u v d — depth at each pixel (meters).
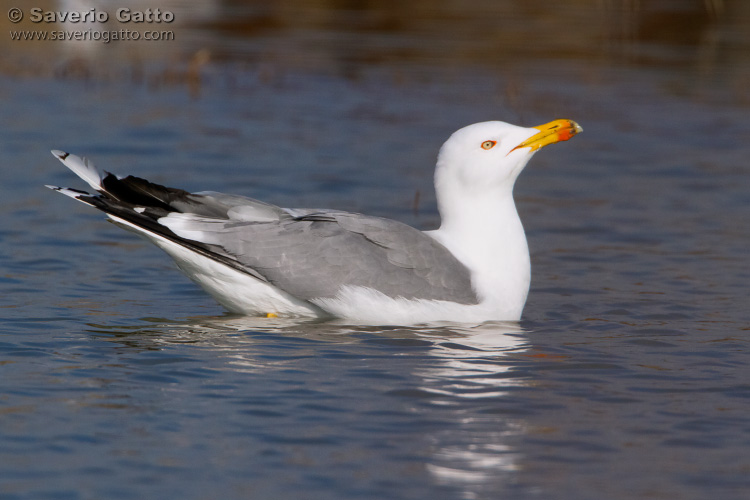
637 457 8.88
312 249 12.34
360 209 18.20
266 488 8.18
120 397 9.86
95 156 21.03
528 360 11.27
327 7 43.28
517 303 12.84
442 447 8.97
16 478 8.21
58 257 15.21
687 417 9.75
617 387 10.51
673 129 25.61
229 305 12.87
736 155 23.20
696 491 8.31
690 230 17.61
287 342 11.66
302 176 20.28
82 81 28.67
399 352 11.37
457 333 12.18
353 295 12.34
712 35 38.69
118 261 15.23
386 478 8.39
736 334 12.41
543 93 29.08
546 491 8.27
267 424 9.33
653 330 12.53
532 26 39.97
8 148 21.31
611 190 20.38
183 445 8.87
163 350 11.26
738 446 9.12
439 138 24.02
